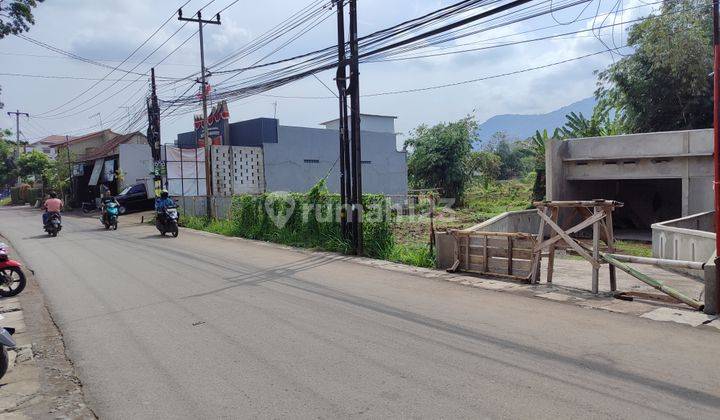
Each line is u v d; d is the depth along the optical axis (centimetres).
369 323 668
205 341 602
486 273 1006
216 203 2253
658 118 2483
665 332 618
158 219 1902
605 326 645
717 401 421
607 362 514
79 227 2388
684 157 1809
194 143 3247
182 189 2809
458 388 452
